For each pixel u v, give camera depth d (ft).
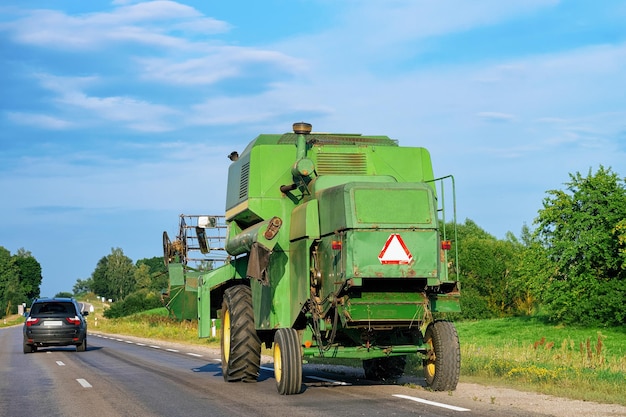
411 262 36.99
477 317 217.56
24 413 34.53
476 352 61.98
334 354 39.11
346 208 36.99
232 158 51.08
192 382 47.73
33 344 86.43
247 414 32.27
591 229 145.59
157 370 58.85
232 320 46.14
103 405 36.73
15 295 631.15
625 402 34.24
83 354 83.87
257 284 45.21
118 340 127.85
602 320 144.56
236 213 47.70
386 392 39.24
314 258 39.73
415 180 44.96
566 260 147.23
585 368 48.70
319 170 44.06
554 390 38.11
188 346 102.53
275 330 44.45
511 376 45.19
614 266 145.28
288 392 38.88
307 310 40.04
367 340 39.34
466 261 223.10
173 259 67.82
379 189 37.42
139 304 302.04
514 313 219.20
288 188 42.75
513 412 31.27
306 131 43.37
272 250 41.98
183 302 63.26
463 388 40.70
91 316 358.02
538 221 150.92
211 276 51.67
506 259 222.69
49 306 88.38
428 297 38.70
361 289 37.68
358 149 44.80
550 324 157.89
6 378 53.21
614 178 146.41
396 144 46.70
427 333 40.40
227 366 47.42
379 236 36.88
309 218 39.88
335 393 39.37
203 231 65.98
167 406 35.73
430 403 34.30
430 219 37.47
